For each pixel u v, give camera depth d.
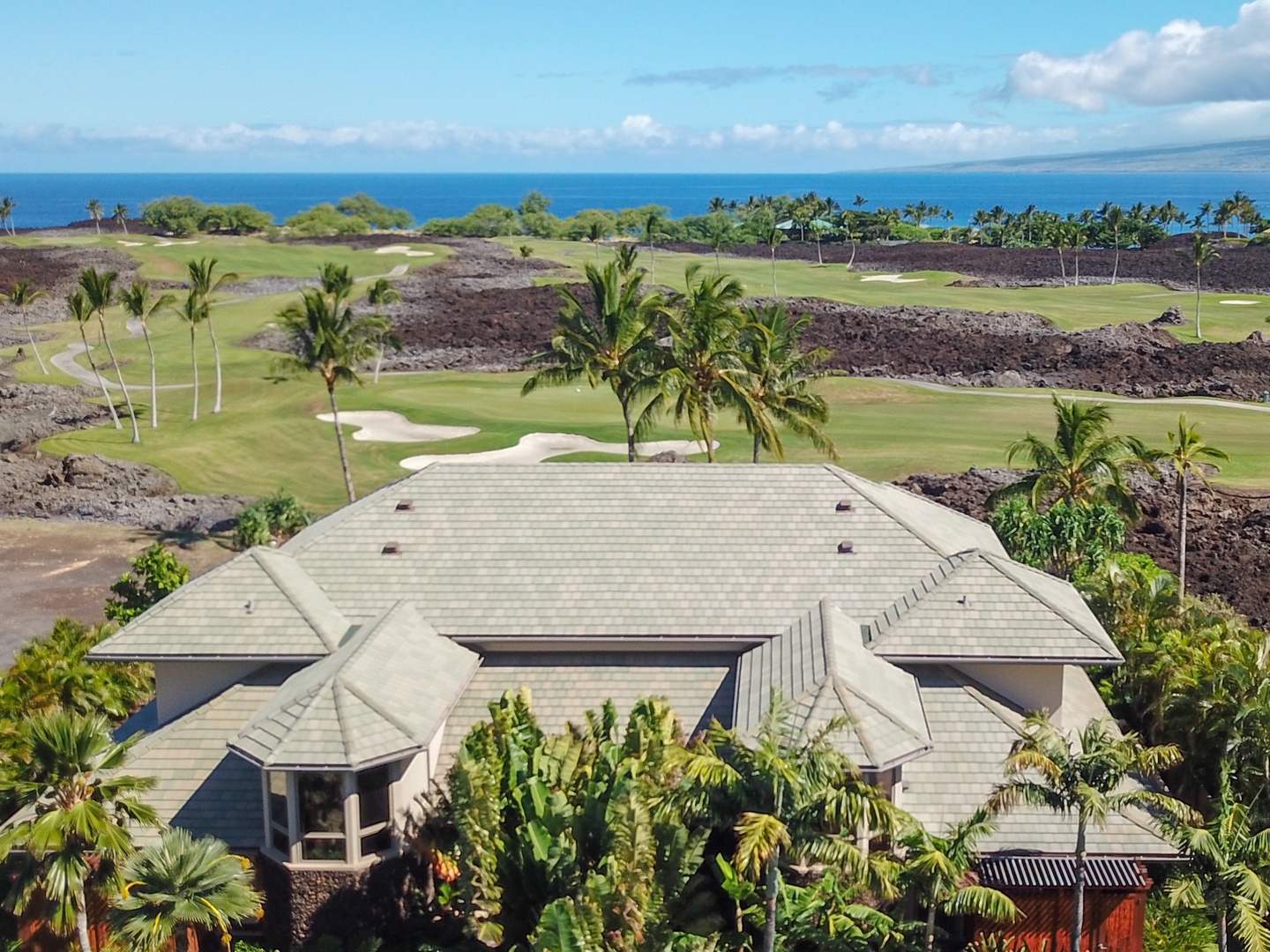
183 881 19.19
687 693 25.34
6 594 44.94
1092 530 38.75
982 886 21.48
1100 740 19.41
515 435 64.75
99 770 19.48
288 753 20.95
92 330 108.62
